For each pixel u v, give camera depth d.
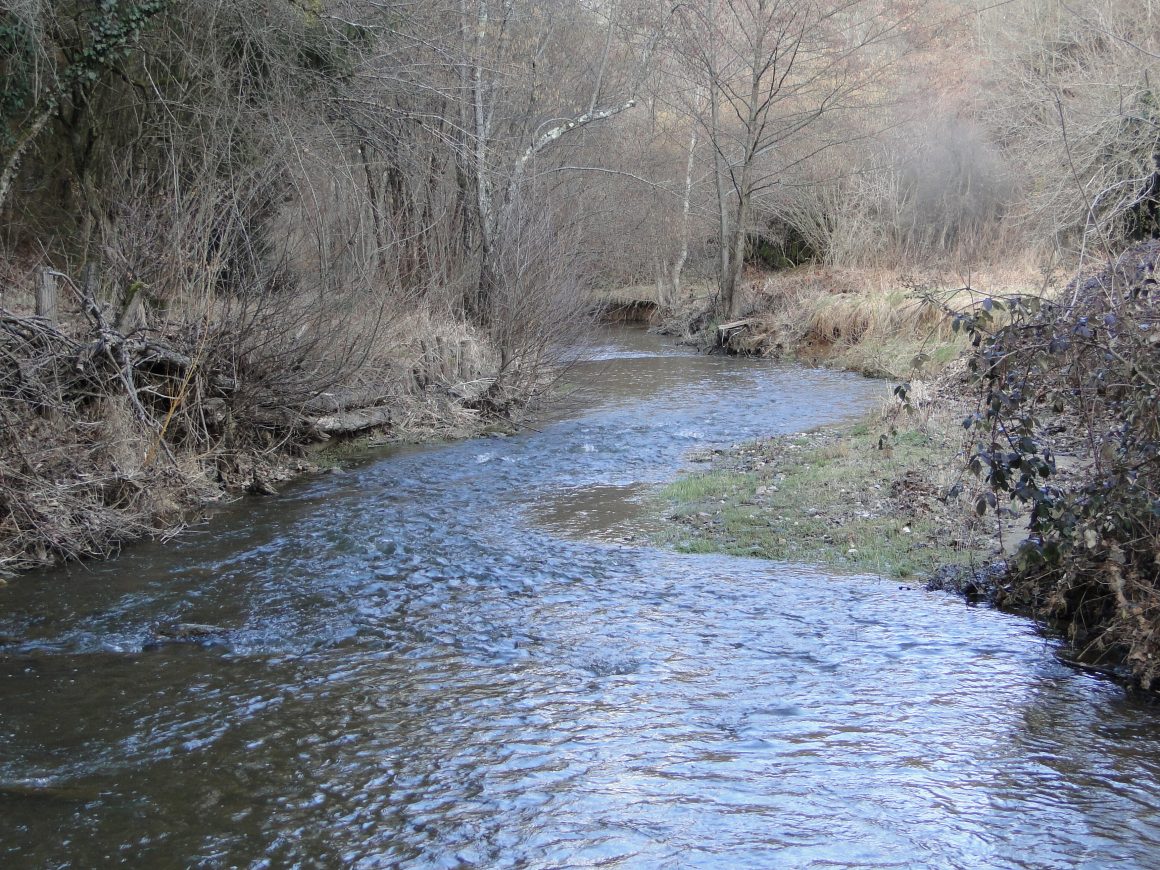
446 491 11.41
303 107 16.03
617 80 27.25
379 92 17.22
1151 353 6.33
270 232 13.23
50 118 16.06
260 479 11.48
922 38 32.56
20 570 8.48
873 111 31.38
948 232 30.62
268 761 5.20
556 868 4.25
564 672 6.28
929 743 5.30
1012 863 4.23
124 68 15.55
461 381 16.33
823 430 14.44
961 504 9.10
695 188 34.53
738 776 4.98
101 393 10.07
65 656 6.64
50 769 5.13
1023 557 6.91
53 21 14.22
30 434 9.12
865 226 31.69
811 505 9.93
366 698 5.95
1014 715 5.62
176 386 11.28
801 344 25.16
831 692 5.94
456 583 8.05
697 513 10.05
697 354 27.09
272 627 7.12
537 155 20.45
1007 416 7.03
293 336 11.94
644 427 15.54
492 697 5.93
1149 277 7.19
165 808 4.76
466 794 4.85
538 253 17.19
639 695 5.93
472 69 18.22
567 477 12.12
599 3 26.67
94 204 15.26
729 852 4.34
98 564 8.68
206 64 15.52
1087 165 19.98
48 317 10.01
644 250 35.19
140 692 6.06
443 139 17.20
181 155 14.06
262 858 4.36
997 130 29.00
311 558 8.75
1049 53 26.02
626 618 7.21
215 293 11.73
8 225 14.99
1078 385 6.85
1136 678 6.07
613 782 4.94
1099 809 4.65
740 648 6.62
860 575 8.08
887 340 22.62
